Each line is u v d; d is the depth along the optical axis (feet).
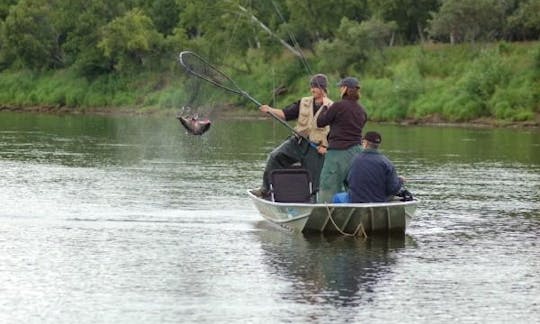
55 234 104.32
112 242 100.17
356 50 428.56
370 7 468.34
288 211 106.93
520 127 340.80
